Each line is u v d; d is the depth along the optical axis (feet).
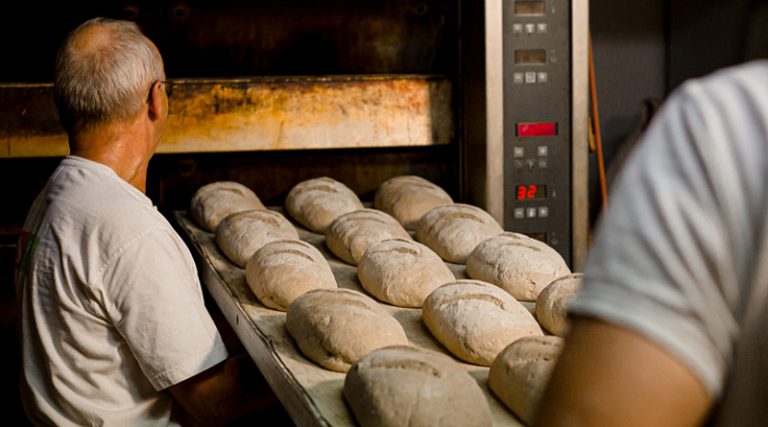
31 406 5.92
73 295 5.63
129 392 5.86
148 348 5.60
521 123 8.34
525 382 4.44
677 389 1.90
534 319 5.85
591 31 10.97
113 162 6.02
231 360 6.11
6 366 9.01
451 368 4.44
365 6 9.59
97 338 5.72
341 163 9.66
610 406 1.92
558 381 2.03
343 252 7.73
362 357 4.64
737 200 1.89
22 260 5.93
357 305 5.57
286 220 8.21
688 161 1.95
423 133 9.09
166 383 5.66
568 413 1.98
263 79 8.75
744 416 1.97
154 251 5.63
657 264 1.93
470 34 8.63
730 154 1.91
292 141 8.86
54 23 9.12
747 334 1.93
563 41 8.30
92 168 5.89
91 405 5.79
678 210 1.93
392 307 6.57
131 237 5.60
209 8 9.35
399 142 9.04
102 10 9.18
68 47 5.95
